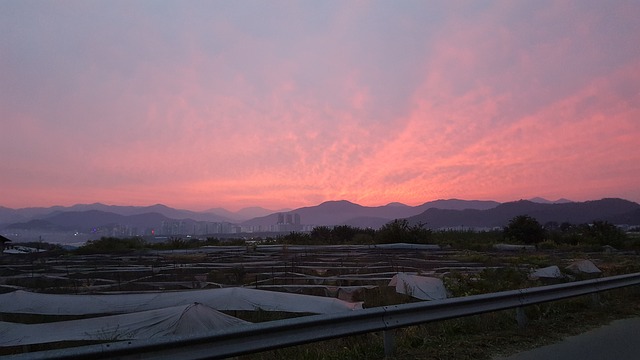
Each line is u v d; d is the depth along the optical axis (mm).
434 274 18875
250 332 6000
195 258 29297
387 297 13172
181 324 8633
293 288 14812
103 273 20094
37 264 25953
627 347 8320
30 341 8477
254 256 31344
